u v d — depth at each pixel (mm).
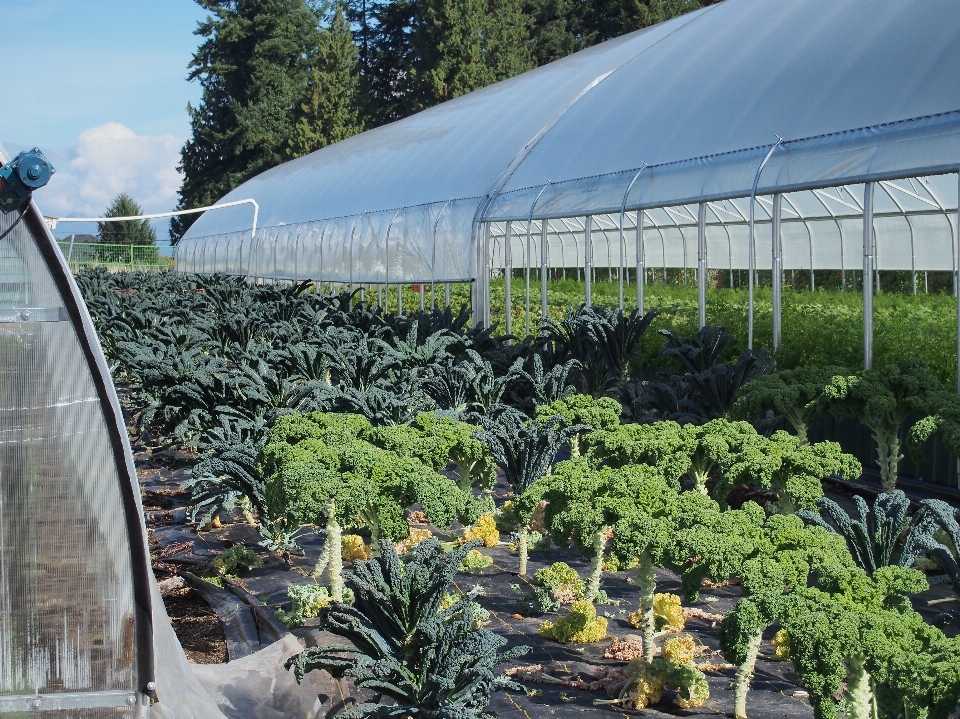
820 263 17641
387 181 23812
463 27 51031
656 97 14922
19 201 2945
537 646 5766
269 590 6797
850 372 9078
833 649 3758
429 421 7324
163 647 3570
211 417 9773
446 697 4344
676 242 20469
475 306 18266
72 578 3164
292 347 11938
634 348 12773
